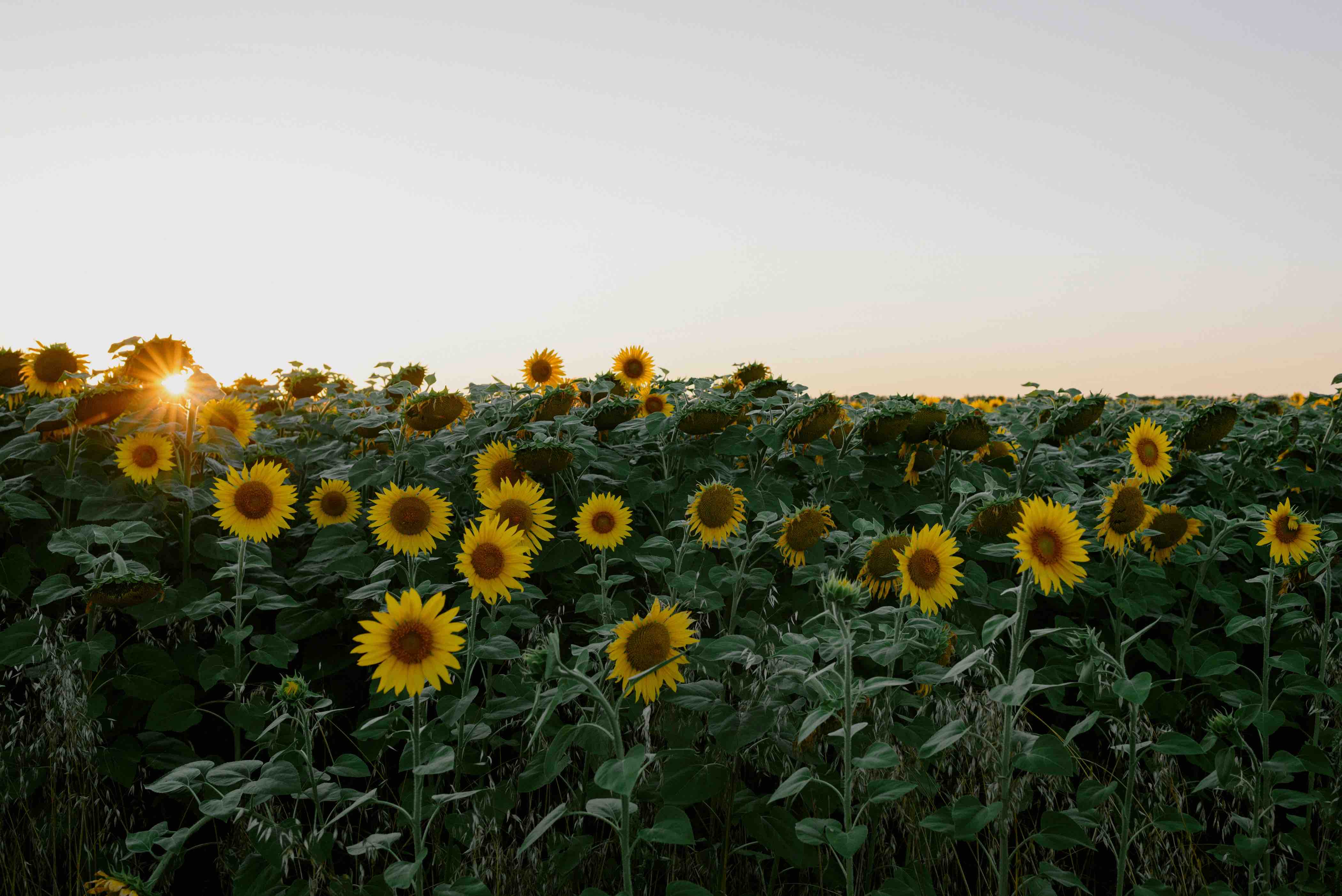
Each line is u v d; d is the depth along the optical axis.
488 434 4.45
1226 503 4.69
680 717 3.17
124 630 3.72
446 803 3.08
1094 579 3.74
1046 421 4.57
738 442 4.17
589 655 2.67
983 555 2.91
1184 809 3.43
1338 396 5.01
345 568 3.45
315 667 3.51
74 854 3.16
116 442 4.04
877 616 2.85
